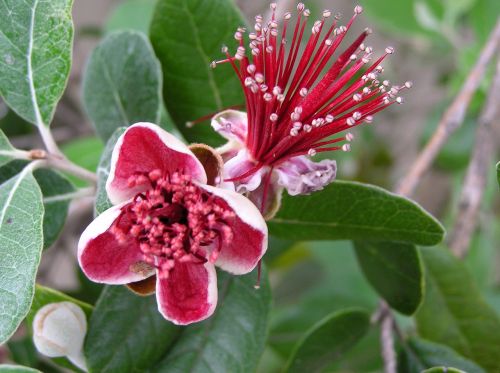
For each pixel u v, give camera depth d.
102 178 0.13
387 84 0.12
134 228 0.12
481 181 0.20
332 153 0.25
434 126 0.26
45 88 0.14
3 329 0.12
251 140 0.13
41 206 0.13
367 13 0.27
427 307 0.18
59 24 0.14
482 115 0.21
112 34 0.16
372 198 0.14
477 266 0.24
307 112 0.13
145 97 0.16
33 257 0.12
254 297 0.15
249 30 0.16
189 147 0.12
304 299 0.24
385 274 0.16
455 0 0.27
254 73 0.13
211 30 0.16
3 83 0.14
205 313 0.12
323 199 0.14
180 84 0.16
